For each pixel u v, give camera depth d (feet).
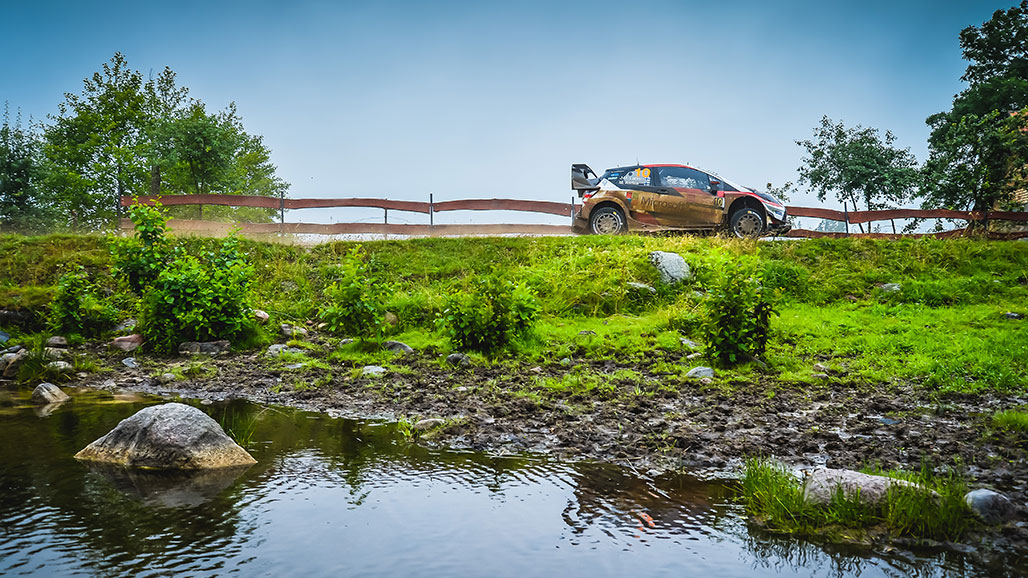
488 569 11.81
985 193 77.97
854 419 23.40
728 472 17.80
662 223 60.03
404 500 15.33
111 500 14.97
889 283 49.29
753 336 33.55
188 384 29.55
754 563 12.20
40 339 37.52
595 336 39.29
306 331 41.50
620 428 22.12
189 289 37.37
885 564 12.19
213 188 117.08
